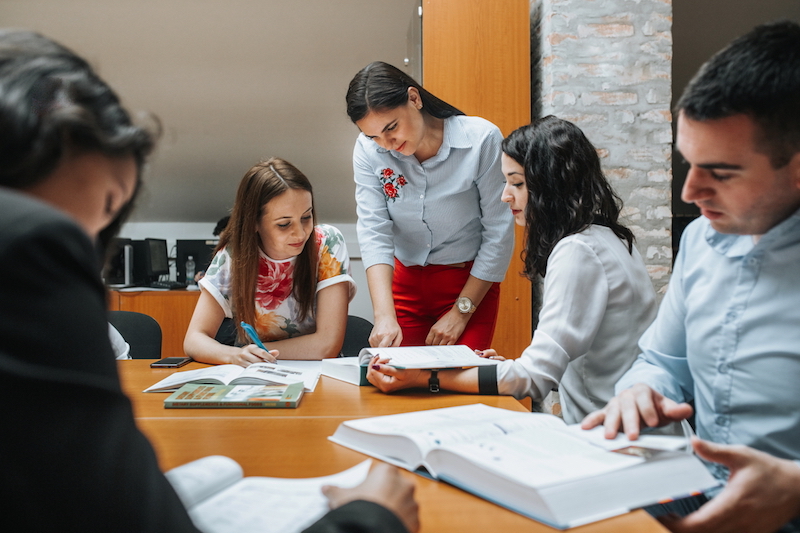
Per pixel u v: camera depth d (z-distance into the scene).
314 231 1.88
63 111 0.42
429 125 1.84
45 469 0.35
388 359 1.29
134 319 2.22
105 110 0.46
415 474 0.75
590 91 2.77
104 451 0.37
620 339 1.23
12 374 0.34
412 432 0.81
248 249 1.79
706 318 0.95
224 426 1.01
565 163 1.29
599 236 1.25
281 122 4.60
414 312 2.09
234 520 0.57
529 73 2.76
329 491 0.57
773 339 0.85
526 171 1.33
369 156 1.95
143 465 0.40
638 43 2.77
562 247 1.24
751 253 0.87
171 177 4.97
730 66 0.70
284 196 1.73
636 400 0.83
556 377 1.20
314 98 4.41
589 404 1.25
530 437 0.77
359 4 3.67
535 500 0.60
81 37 3.82
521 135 1.36
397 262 2.12
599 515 0.61
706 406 0.96
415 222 1.96
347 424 0.90
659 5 2.77
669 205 2.80
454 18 2.74
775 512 0.63
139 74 4.13
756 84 0.68
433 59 2.74
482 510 0.64
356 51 4.04
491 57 2.75
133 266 4.53
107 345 0.40
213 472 0.70
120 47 3.91
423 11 2.74
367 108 1.69
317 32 3.87
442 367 1.25
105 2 3.56
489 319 2.00
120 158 0.46
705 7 3.81
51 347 0.36
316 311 1.93
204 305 1.88
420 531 0.58
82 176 0.44
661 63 2.78
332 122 4.61
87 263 0.40
